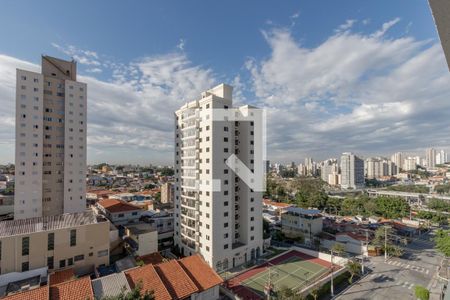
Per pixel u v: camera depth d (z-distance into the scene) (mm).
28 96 57062
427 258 50438
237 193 49781
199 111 47094
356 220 79312
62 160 61844
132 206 65438
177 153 53875
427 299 31062
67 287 26250
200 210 45562
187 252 48219
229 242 44812
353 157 186000
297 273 42031
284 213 69000
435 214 82062
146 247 45469
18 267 34062
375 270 44156
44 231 36250
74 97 63031
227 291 34375
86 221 41500
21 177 55781
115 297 18422
